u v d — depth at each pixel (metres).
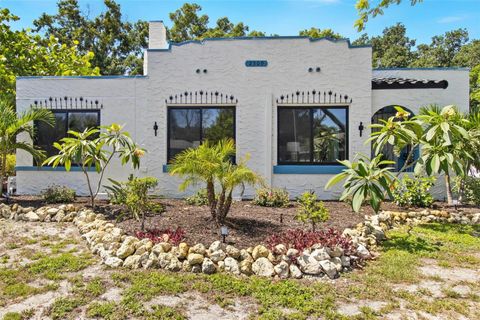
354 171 5.77
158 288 3.77
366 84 9.48
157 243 4.77
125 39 32.28
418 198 7.98
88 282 3.97
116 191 8.15
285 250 4.55
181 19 31.00
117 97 9.94
